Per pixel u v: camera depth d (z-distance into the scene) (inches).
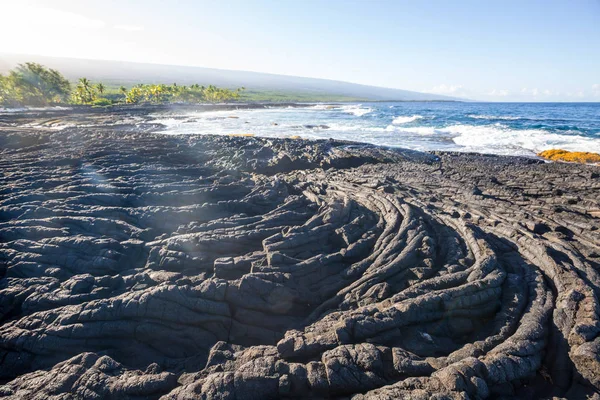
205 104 6269.7
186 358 380.2
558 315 389.1
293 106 7253.9
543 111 4781.0
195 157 1409.9
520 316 398.9
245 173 1154.7
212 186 873.5
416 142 2078.0
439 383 296.8
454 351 355.3
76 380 334.0
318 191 893.2
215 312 421.7
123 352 389.1
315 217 662.5
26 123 2751.0
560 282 452.8
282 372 324.2
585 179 1061.1
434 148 1884.8
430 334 383.2
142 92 6446.9
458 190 978.1
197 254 550.9
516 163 1397.6
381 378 319.0
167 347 396.5
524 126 2519.7
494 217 750.5
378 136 2348.7
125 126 2827.3
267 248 548.7
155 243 580.4
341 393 315.0
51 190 844.6
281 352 354.6
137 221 687.1
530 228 675.4
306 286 494.0
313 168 1403.8
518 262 517.0
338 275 513.7
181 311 416.8
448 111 4869.6
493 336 370.0
